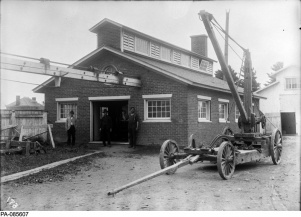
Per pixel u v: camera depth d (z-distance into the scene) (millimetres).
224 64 9883
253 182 8000
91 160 11562
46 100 18531
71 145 16062
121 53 15953
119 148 15047
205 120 16469
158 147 14953
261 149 10461
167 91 15211
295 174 8984
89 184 8031
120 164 11008
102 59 16906
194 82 14562
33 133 15398
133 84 15289
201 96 16000
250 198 6496
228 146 8562
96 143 16812
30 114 15430
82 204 6266
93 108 17516
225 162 8430
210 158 8758
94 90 17172
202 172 9531
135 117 15398
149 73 15688
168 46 20219
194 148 9117
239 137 10812
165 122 15234
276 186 7492
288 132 21703
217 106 17875
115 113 19609
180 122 14867
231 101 19875
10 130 14031
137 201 6418
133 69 16094
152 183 8039
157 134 15406
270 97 24016
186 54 22188
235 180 8297
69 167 10055
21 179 8266
